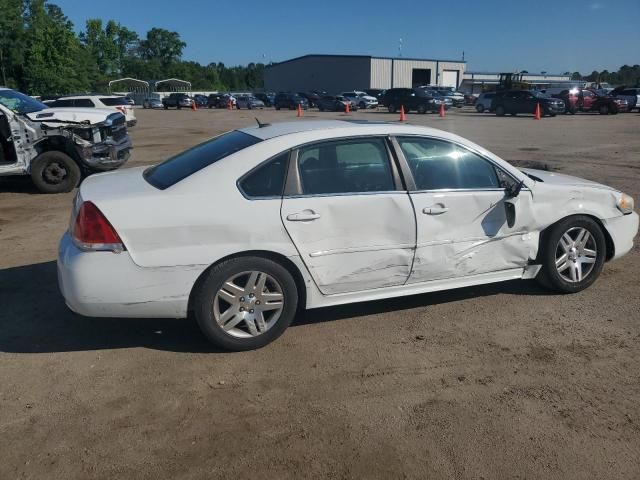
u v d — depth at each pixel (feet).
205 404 11.36
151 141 67.15
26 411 11.12
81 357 13.24
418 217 14.05
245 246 12.75
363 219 13.57
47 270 19.19
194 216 12.43
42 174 33.86
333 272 13.64
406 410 11.13
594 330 14.42
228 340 13.17
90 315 12.59
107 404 11.36
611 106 115.85
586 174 36.91
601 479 9.26
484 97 131.34
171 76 417.90
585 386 11.91
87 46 326.24
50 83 221.05
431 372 12.52
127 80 331.36
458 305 16.02
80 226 12.35
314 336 14.23
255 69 508.94
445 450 9.95
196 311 12.91
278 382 12.15
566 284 16.39
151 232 12.28
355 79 240.53
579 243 16.35
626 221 16.83
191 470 9.50
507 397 11.53
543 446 10.03
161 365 12.85
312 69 257.96
